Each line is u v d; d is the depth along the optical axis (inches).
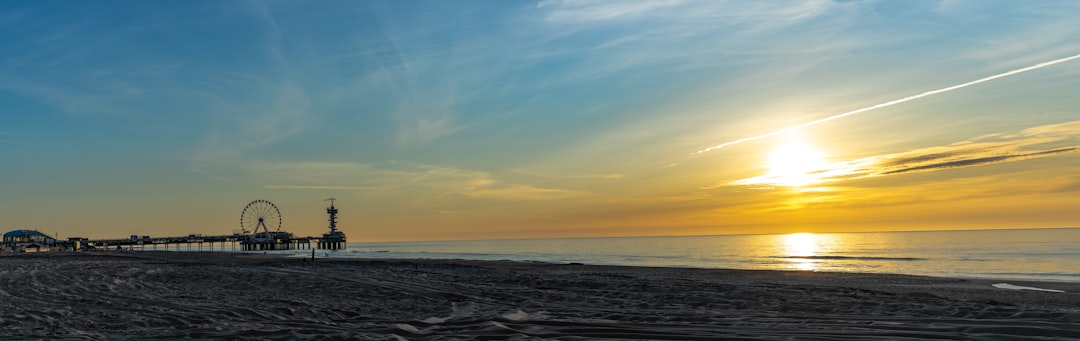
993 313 462.0
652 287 761.6
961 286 1005.2
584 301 616.1
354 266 1441.9
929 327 401.4
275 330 400.8
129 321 454.0
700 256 3265.3
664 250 4498.0
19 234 5305.1
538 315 486.9
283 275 887.1
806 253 3553.2
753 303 573.9
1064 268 1946.4
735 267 2113.7
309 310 518.9
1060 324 394.3
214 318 470.6
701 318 458.0
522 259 2955.2
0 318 465.4
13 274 901.8
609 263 2519.7
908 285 1016.2
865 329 401.1
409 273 1071.0
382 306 573.0
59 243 5447.8
